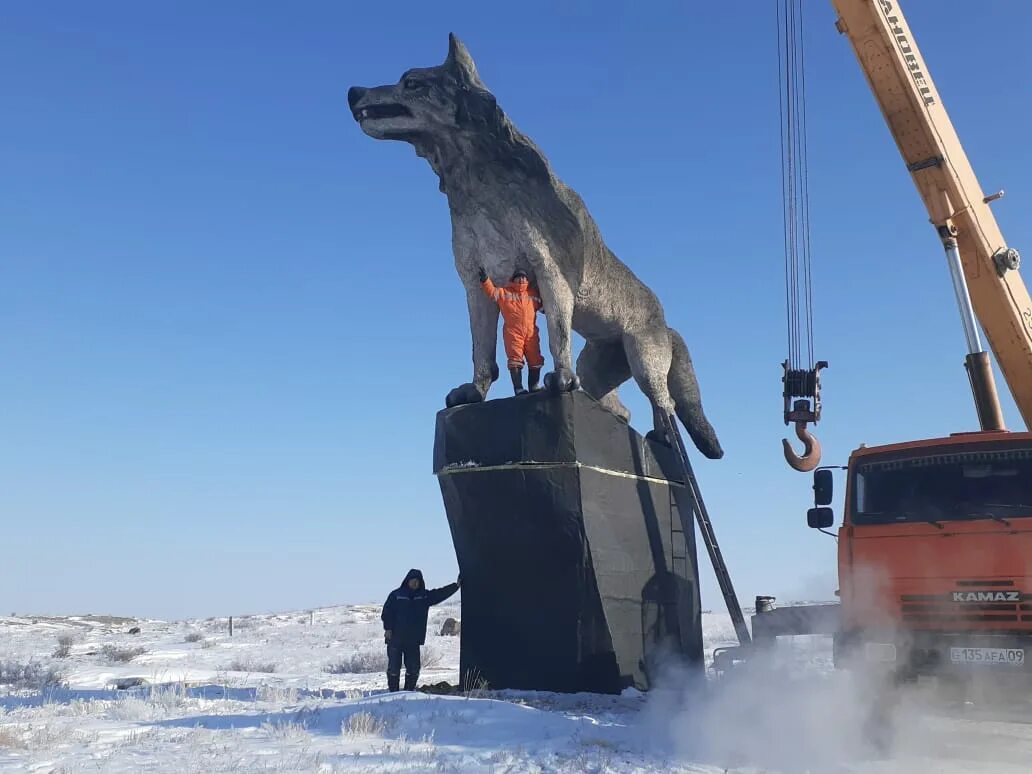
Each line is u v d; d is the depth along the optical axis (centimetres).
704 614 3744
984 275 1311
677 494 1301
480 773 661
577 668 1083
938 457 891
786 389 1267
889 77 1281
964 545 829
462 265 1180
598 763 703
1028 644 784
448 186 1155
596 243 1195
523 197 1123
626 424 1191
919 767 717
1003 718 892
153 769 659
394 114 1109
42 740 761
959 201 1294
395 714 880
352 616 4550
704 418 1430
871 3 1259
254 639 3086
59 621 4450
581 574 1088
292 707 989
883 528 874
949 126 1311
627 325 1294
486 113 1100
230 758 701
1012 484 850
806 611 1033
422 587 1180
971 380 1223
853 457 932
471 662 1138
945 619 822
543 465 1077
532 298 1149
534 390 1140
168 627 4144
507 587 1123
